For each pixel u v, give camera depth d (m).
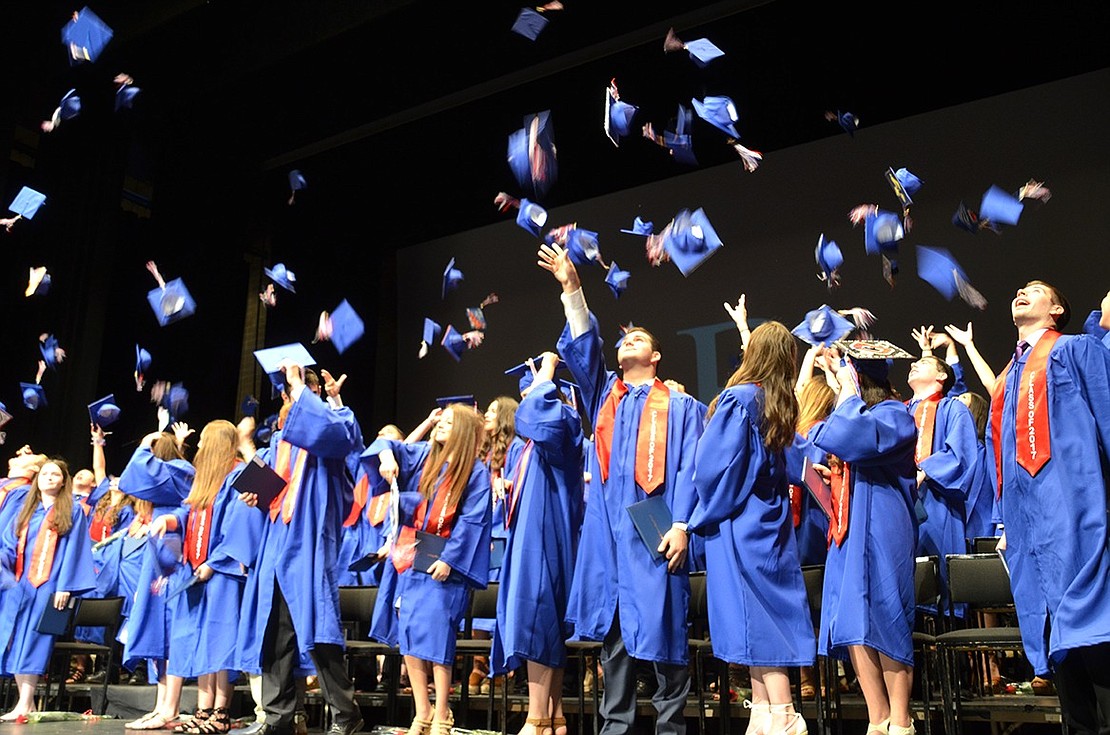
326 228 10.56
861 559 3.42
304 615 4.34
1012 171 7.52
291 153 9.87
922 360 5.41
